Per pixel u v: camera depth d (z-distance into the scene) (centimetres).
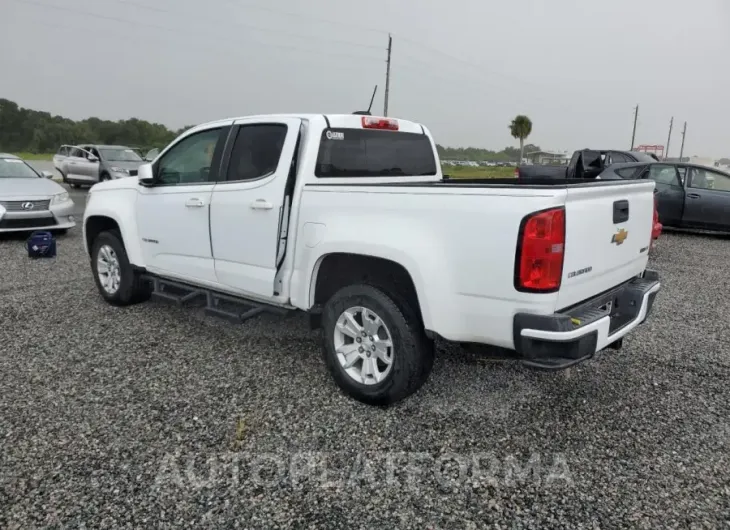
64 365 415
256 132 412
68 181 2033
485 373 407
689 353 455
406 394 344
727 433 327
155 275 520
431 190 309
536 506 260
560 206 276
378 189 333
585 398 371
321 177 392
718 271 781
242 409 350
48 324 509
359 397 357
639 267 381
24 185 963
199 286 468
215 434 320
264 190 394
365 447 308
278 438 317
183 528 243
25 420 333
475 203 291
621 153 1591
